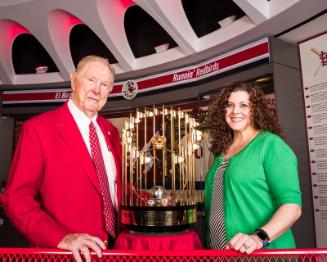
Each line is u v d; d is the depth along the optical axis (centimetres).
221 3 411
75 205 122
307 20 318
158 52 465
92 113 138
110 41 457
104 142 149
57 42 491
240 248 84
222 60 405
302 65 361
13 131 611
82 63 135
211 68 420
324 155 329
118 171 154
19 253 85
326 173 326
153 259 86
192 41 406
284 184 109
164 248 140
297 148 338
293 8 299
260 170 119
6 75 556
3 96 593
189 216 162
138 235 145
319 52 343
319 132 335
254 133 136
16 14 453
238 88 138
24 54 584
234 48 391
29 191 118
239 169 122
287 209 102
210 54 416
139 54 505
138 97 500
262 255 85
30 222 104
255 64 363
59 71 561
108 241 137
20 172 118
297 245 322
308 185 340
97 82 133
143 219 150
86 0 411
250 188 119
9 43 532
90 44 554
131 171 222
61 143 126
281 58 352
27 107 583
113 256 85
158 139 271
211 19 425
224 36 376
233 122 137
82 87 133
